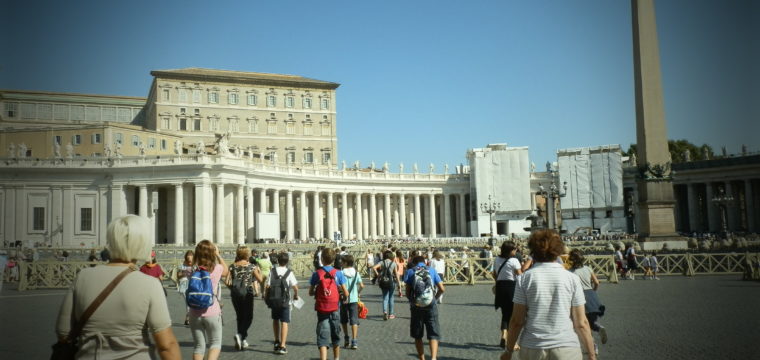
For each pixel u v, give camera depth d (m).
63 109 94.31
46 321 16.80
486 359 10.77
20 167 60.88
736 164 68.75
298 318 17.28
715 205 72.06
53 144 72.56
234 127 100.50
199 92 98.50
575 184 78.75
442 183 92.94
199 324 9.20
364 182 86.88
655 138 33.59
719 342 11.73
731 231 66.00
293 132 105.44
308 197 92.94
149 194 64.38
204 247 9.39
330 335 10.84
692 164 73.81
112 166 63.31
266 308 20.08
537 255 6.01
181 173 62.44
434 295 10.63
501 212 83.56
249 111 101.94
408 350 11.93
